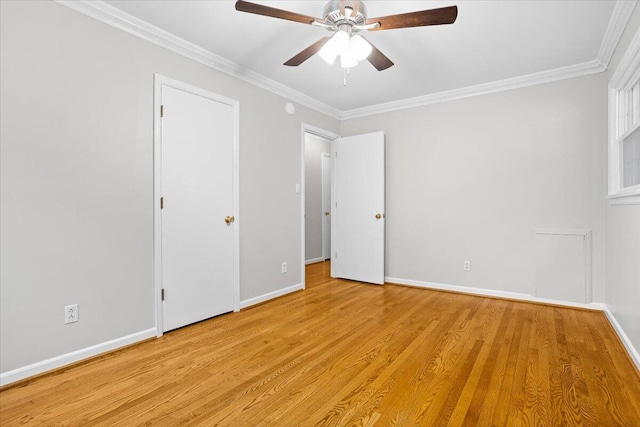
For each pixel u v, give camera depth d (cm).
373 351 225
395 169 425
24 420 152
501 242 355
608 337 245
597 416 153
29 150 189
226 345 237
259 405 164
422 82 352
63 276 204
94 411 159
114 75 228
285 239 378
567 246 321
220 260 302
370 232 431
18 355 186
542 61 300
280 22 238
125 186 234
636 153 231
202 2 214
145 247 246
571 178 319
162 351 227
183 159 271
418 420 152
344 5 179
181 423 150
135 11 224
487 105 361
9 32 182
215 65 295
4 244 181
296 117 393
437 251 396
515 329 264
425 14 172
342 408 161
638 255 200
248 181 330
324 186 626
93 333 217
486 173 363
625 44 233
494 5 215
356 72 327
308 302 346
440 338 247
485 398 168
